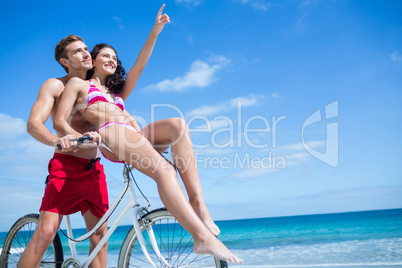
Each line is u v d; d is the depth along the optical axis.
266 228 21.89
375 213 28.77
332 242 14.12
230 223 26.97
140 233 2.28
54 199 2.46
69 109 2.51
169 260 2.46
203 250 1.91
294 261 9.84
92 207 2.72
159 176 2.06
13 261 3.08
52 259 2.83
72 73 2.79
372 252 10.61
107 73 2.81
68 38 2.73
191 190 2.19
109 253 11.79
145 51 2.93
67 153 2.56
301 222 24.55
